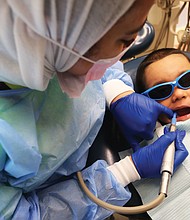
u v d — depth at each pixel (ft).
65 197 2.03
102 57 1.49
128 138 2.69
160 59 3.15
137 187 2.50
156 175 2.34
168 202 2.34
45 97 1.92
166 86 2.94
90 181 2.15
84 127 2.04
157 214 2.32
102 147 2.76
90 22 1.24
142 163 2.31
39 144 1.78
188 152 2.50
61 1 1.15
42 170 1.84
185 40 4.90
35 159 1.64
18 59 1.35
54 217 1.95
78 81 1.67
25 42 1.26
